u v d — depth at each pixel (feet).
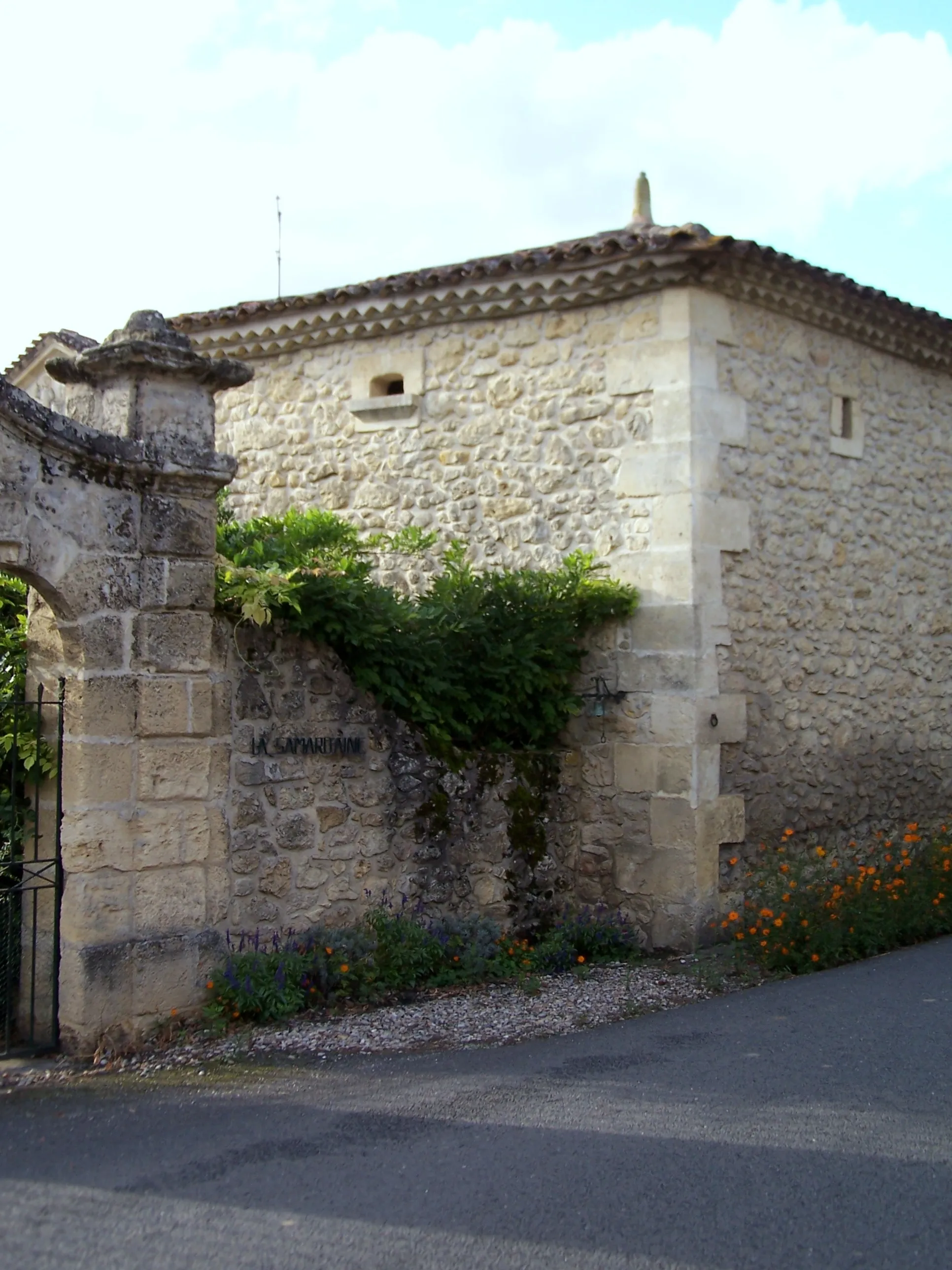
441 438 30.27
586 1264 11.88
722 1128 15.38
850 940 25.86
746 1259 11.97
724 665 27.40
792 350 29.55
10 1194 13.66
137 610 19.10
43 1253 12.26
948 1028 19.86
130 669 19.02
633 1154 14.52
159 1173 14.15
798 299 28.84
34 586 18.53
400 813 24.31
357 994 21.89
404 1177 13.93
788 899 25.85
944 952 26.63
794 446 29.48
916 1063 17.97
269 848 21.98
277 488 32.73
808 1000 22.02
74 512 18.44
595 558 27.96
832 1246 12.23
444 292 29.37
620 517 27.66
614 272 27.25
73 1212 13.16
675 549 26.86
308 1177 13.97
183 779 19.52
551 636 26.86
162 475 19.22
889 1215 12.89
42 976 19.53
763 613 28.45
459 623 25.76
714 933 26.84
